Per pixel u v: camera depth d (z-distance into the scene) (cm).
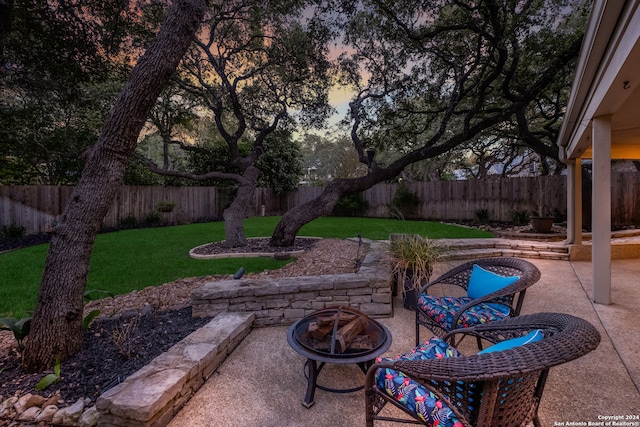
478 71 759
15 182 1033
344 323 222
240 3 639
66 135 906
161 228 1055
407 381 160
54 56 615
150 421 176
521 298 240
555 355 120
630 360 252
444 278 311
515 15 546
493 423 130
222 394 222
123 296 391
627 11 220
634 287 431
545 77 616
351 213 1478
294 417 200
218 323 297
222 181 1420
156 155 1880
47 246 728
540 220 756
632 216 880
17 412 195
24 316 327
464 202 1181
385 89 750
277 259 551
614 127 459
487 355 126
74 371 228
